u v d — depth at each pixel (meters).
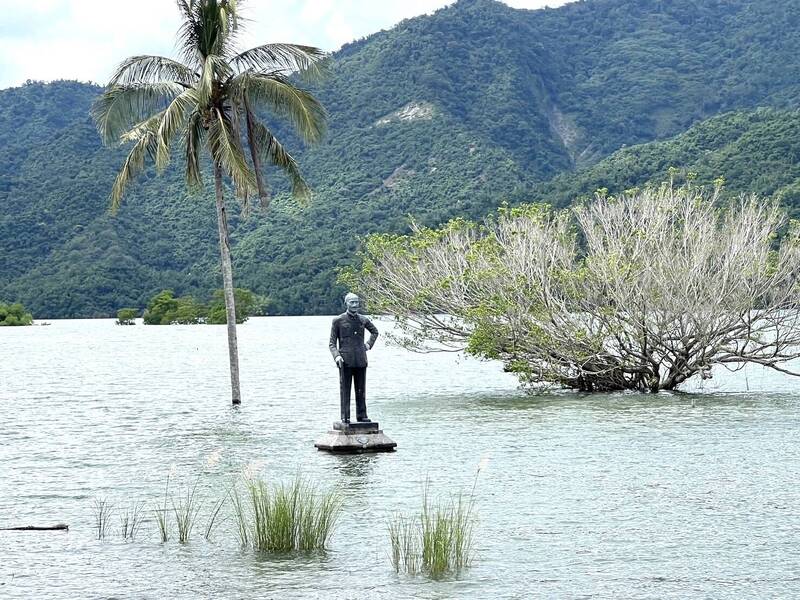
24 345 95.69
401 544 13.80
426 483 18.20
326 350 81.12
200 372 56.50
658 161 120.50
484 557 13.20
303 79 32.16
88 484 18.91
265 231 175.38
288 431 27.03
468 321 35.03
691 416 28.28
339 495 17.08
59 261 176.88
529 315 33.59
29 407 35.97
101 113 31.25
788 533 14.32
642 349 34.12
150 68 31.31
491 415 29.33
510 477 18.78
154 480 19.22
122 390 43.91
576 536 14.24
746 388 36.88
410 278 36.97
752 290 32.12
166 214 188.75
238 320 150.50
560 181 128.25
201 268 173.62
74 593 11.85
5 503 17.16
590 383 35.81
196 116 32.31
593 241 34.47
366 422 22.77
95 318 167.12
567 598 11.48
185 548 13.84
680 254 32.72
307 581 12.19
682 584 11.96
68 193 191.00
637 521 15.11
